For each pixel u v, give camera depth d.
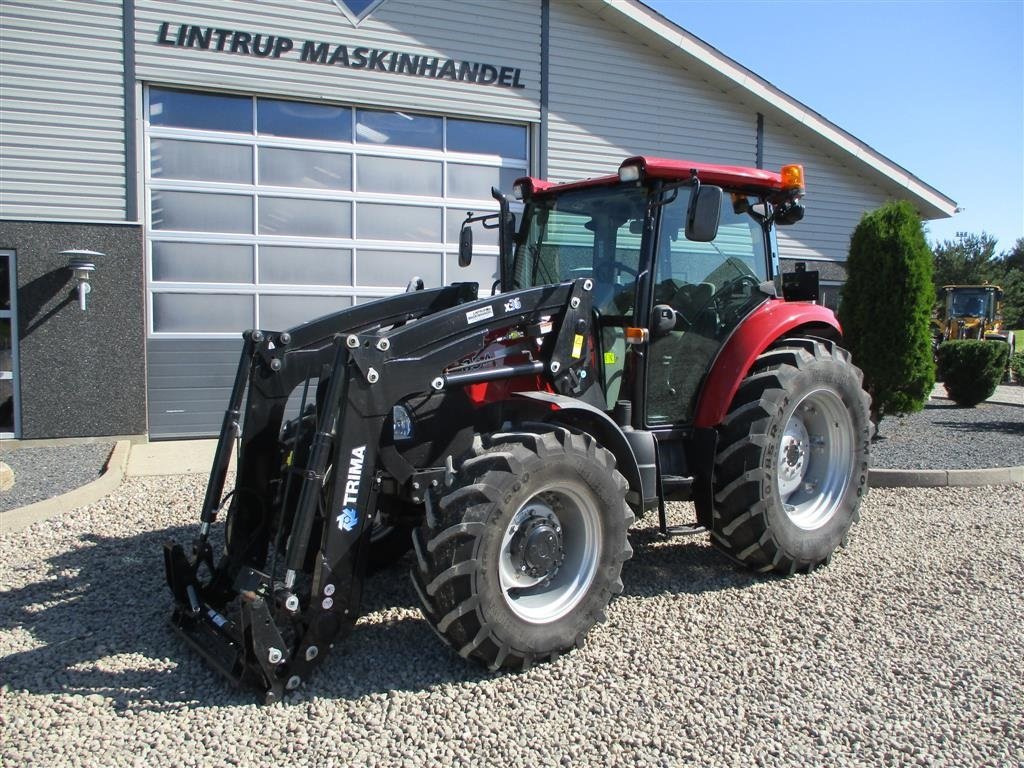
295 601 3.13
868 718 3.03
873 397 8.25
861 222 8.28
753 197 4.80
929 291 8.05
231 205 8.82
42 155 8.13
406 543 4.52
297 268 9.12
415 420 3.78
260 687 3.16
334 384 3.27
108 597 4.19
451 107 9.57
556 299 3.96
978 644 3.66
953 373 11.99
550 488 3.41
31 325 8.13
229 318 8.89
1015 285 39.59
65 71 8.13
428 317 3.54
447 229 9.78
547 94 10.04
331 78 9.01
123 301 8.41
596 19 10.25
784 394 4.34
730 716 3.04
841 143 11.51
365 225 9.38
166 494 6.40
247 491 3.92
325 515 3.25
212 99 8.70
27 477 6.75
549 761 2.74
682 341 4.45
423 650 3.57
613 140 10.46
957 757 2.80
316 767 2.70
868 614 3.99
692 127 10.92
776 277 4.97
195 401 8.81
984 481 6.77
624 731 2.93
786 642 3.68
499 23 9.73
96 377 8.38
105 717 3.01
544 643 3.39
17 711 3.05
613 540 3.60
